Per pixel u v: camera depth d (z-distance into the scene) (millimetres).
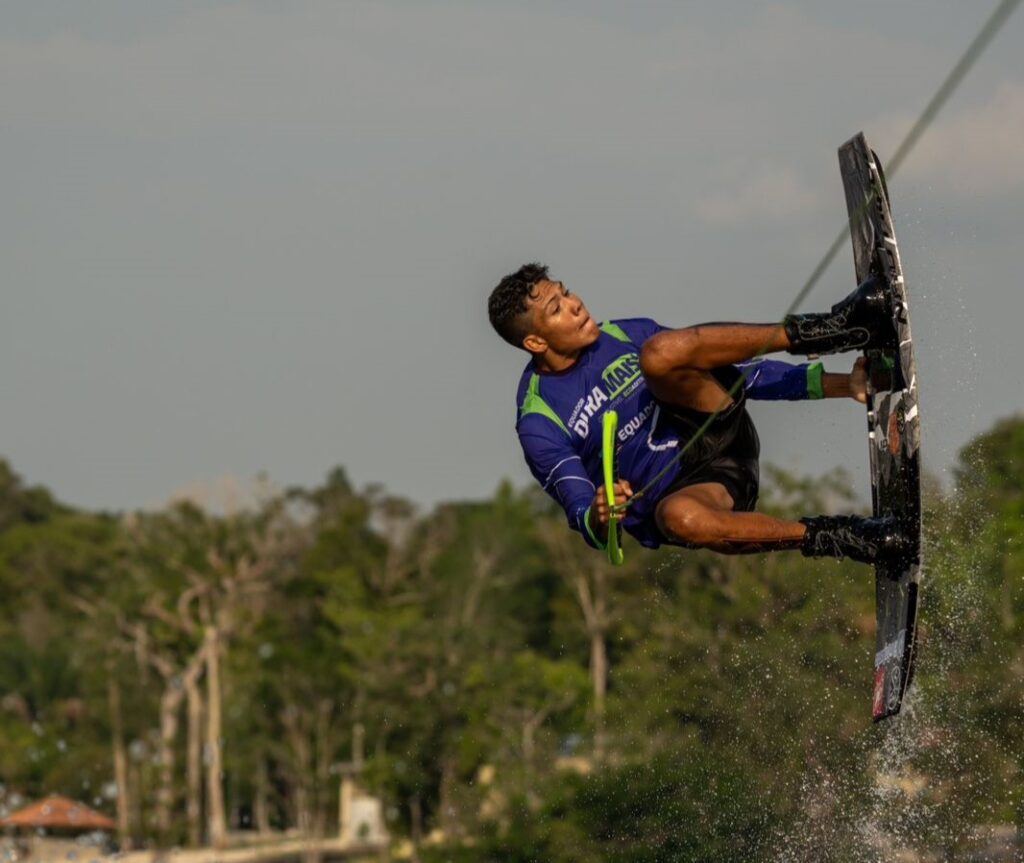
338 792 160750
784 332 23703
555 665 133875
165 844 132750
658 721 67125
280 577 188000
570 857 64438
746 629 76375
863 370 25344
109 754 153000
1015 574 57812
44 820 98562
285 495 197500
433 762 117000
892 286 23891
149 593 175250
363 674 139125
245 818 172125
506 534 185875
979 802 49812
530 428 25141
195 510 183750
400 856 117125
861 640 65875
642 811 61531
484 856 71938
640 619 103875
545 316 24594
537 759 90188
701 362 23781
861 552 24312
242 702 155875
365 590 185875
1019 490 65125
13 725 161250
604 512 23031
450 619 167500
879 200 24219
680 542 24375
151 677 173625
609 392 24906
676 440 24906
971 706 50906
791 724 59219
